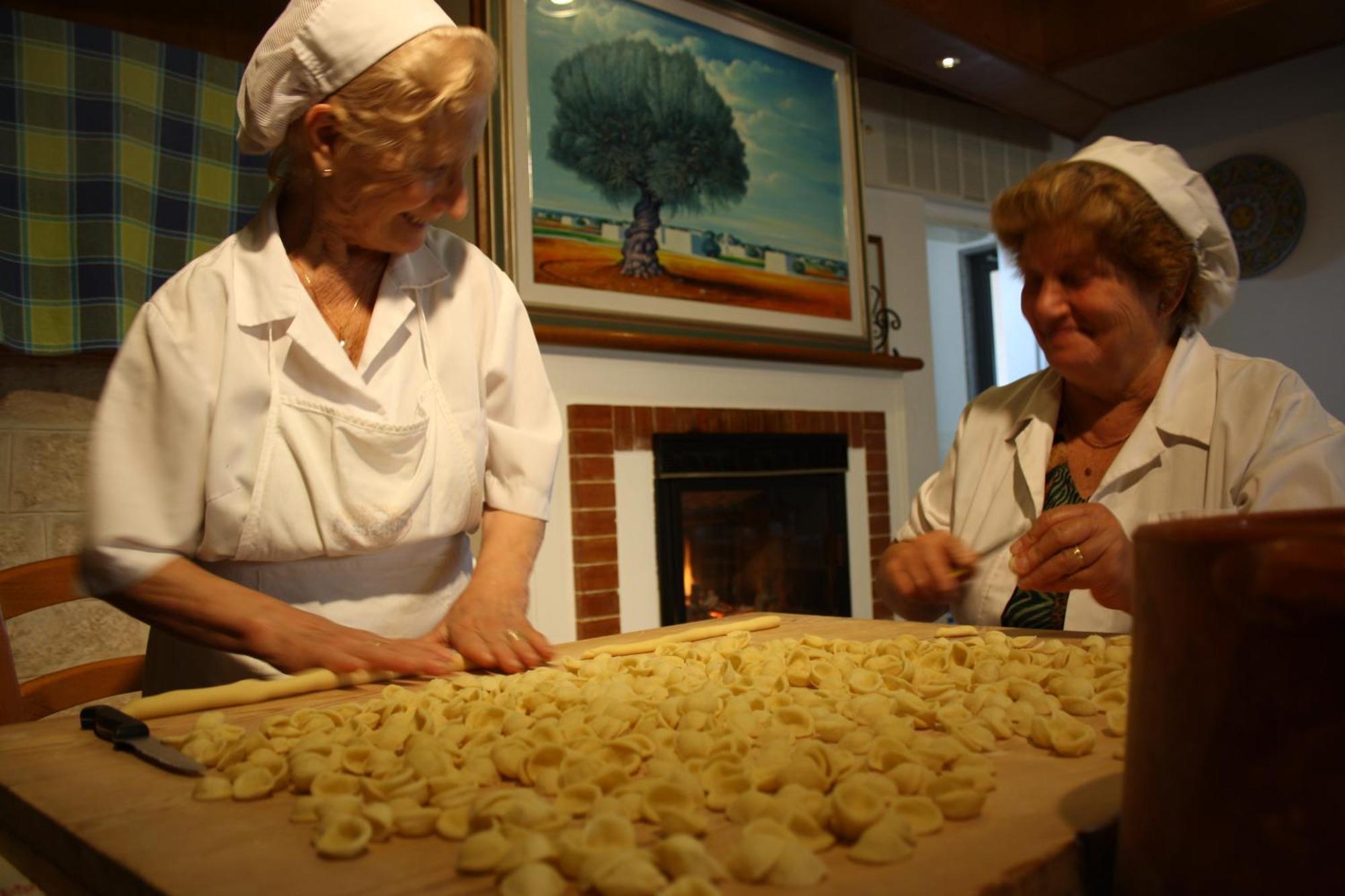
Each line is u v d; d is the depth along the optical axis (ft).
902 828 1.64
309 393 3.63
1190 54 14.55
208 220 7.78
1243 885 1.18
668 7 11.42
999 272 20.04
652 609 10.77
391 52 3.25
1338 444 3.71
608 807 1.80
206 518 3.50
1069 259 4.01
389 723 2.52
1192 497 4.02
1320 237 15.28
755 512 12.82
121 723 2.65
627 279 10.82
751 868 1.51
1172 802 1.28
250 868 1.72
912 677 2.98
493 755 2.22
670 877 1.54
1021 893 1.53
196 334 3.46
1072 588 3.49
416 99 3.26
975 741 2.25
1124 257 3.95
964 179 16.65
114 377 3.47
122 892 1.77
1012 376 19.86
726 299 11.81
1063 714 2.33
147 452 3.43
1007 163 17.42
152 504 3.40
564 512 10.15
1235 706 1.19
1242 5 13.08
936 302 20.56
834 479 12.96
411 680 3.47
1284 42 14.28
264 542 3.57
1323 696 1.13
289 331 3.57
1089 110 16.40
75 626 7.32
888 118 15.67
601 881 1.46
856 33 13.37
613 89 10.84
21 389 7.22
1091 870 1.67
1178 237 3.88
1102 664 2.95
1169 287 4.01
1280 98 15.64
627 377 10.66
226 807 2.08
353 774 2.24
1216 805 1.21
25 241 7.02
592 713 2.52
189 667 3.77
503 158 9.80
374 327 3.82
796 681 3.09
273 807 2.08
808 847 1.64
